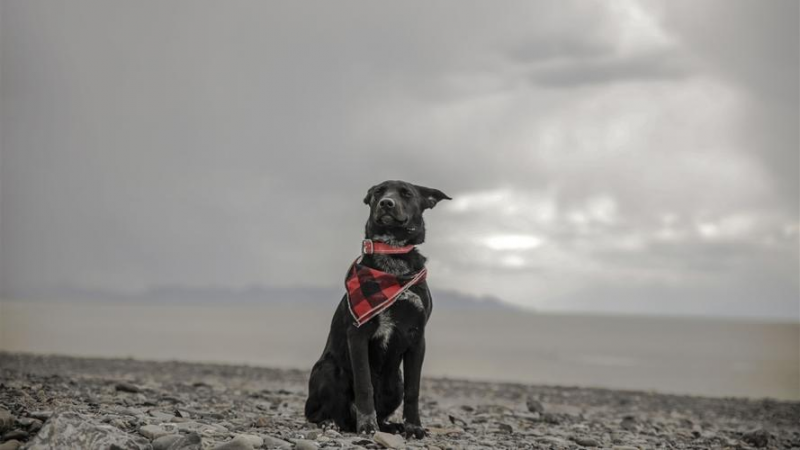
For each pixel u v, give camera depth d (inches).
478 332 6245.1
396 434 313.7
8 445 231.1
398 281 316.5
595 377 1478.8
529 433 395.2
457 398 700.7
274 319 7755.9
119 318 5708.7
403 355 327.6
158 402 414.6
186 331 3481.8
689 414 650.2
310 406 335.3
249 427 317.7
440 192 347.9
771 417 638.5
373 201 331.9
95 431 223.1
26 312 5698.8
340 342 328.2
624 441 394.9
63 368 778.2
